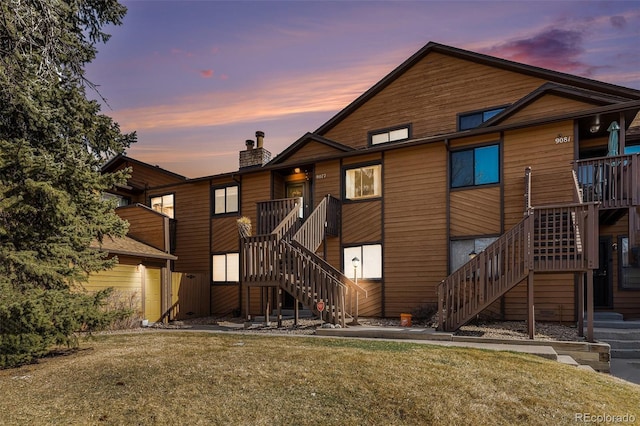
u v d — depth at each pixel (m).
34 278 5.96
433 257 11.09
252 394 4.13
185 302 13.80
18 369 5.29
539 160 9.95
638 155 8.29
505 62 12.03
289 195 14.77
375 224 12.09
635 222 8.26
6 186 5.80
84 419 3.62
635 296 10.21
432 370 4.84
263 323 11.10
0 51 6.91
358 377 4.57
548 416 3.68
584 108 10.19
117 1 10.11
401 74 13.94
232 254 14.73
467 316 7.95
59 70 8.41
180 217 16.12
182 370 4.98
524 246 7.53
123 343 7.16
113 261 7.12
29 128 7.75
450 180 11.09
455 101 12.90
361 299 12.00
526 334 7.86
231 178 15.09
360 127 14.53
